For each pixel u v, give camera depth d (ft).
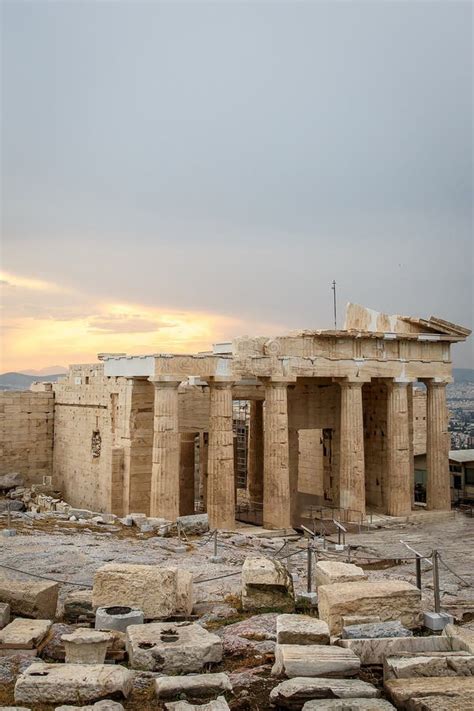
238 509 185.37
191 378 159.84
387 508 172.45
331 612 59.06
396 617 60.34
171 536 116.16
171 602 64.13
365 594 60.08
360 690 46.39
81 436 180.04
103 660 51.85
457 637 54.29
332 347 160.45
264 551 111.24
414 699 44.62
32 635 55.06
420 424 236.22
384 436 182.09
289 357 152.76
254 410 188.24
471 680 47.85
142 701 46.68
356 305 172.65
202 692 47.34
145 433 150.71
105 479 160.45
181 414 169.89
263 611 67.31
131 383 149.69
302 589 78.79
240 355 148.25
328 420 181.27
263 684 49.32
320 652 51.03
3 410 196.54
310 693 45.93
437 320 174.19
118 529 116.78
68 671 47.65
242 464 229.66
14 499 178.81
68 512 129.80
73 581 78.02
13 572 80.69
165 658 51.52
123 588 63.46
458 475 210.79
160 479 135.74
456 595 85.25
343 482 163.02
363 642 52.60
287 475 151.12
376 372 166.40
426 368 175.42
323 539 128.36
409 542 136.98
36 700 45.60
